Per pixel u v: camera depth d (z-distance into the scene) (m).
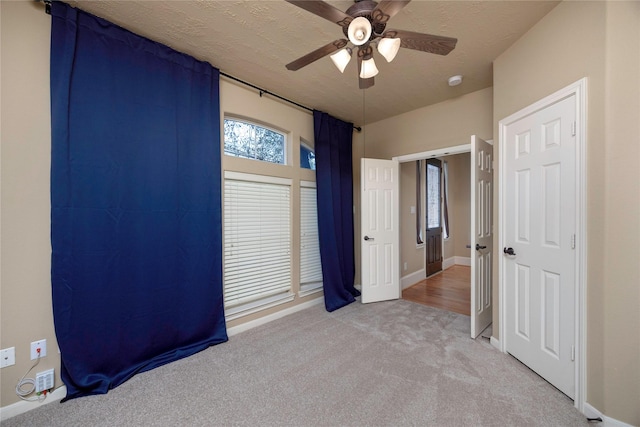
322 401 1.67
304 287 3.48
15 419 1.56
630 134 1.37
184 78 2.31
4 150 1.58
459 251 6.28
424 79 2.76
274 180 3.09
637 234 1.35
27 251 1.65
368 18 1.49
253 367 2.07
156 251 2.15
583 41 1.57
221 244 2.56
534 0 1.71
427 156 3.51
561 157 1.72
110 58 1.92
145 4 1.75
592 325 1.50
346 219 3.94
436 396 1.70
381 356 2.21
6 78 1.58
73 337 1.76
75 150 1.77
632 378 1.36
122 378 1.90
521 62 2.08
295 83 2.83
